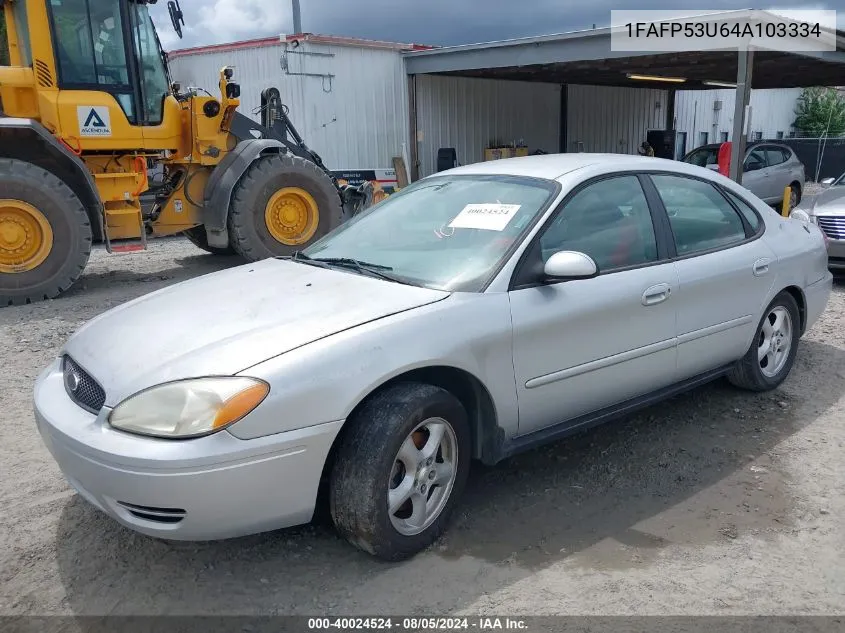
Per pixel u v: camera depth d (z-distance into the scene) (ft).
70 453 8.99
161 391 8.73
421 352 9.68
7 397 16.34
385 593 9.31
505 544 10.42
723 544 10.39
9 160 25.45
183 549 10.32
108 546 10.42
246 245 31.45
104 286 29.58
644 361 12.55
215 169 31.37
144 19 29.19
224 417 8.43
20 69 27.12
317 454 8.98
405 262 11.74
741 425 14.56
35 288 26.17
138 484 8.36
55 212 26.21
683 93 86.84
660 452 13.39
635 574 9.69
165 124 29.94
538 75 61.26
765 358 15.87
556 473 12.62
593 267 10.75
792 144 96.73
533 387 11.03
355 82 51.83
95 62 27.86
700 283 13.30
